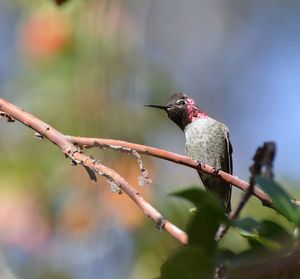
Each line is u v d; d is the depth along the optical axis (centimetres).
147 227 1045
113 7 1111
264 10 1911
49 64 1102
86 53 1095
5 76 1227
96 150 964
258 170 347
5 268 1070
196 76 1844
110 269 1067
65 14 1106
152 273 1045
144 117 1102
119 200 1039
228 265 302
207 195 320
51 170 1073
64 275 1084
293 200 385
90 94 1077
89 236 1048
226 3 1931
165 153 525
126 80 1102
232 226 328
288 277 274
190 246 302
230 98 1844
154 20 1471
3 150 1092
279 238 334
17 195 1075
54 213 1070
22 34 1130
